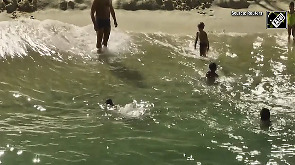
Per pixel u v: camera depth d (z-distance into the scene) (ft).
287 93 29.73
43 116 26.25
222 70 33.37
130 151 22.70
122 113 26.76
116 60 34.73
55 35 37.99
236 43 38.81
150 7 45.83
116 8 45.60
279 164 21.66
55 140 23.53
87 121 25.73
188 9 46.19
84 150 22.71
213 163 21.77
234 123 25.75
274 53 36.76
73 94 29.22
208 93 29.63
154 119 26.13
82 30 39.55
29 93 29.04
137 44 37.88
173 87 30.48
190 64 34.47
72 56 34.99
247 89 30.32
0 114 26.13
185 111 27.14
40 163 21.43
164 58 35.47
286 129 25.05
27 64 33.14
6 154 22.02
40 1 44.32
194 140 23.86
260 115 26.09
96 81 31.22
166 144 23.40
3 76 31.14
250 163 21.76
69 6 44.78
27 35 37.35
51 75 31.78
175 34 40.47
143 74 32.53
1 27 38.06
